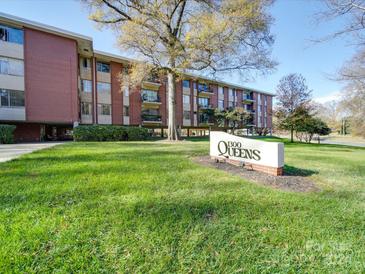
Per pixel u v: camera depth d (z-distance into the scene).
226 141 6.66
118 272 1.72
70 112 18.98
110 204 3.05
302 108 21.17
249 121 41.16
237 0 12.69
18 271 1.69
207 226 2.50
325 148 15.87
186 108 31.88
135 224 2.48
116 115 24.00
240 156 6.18
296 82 21.27
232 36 12.95
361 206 3.28
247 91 42.81
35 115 17.48
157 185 4.06
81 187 3.79
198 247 2.09
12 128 15.31
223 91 38.09
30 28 17.27
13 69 16.73
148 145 12.35
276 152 5.20
